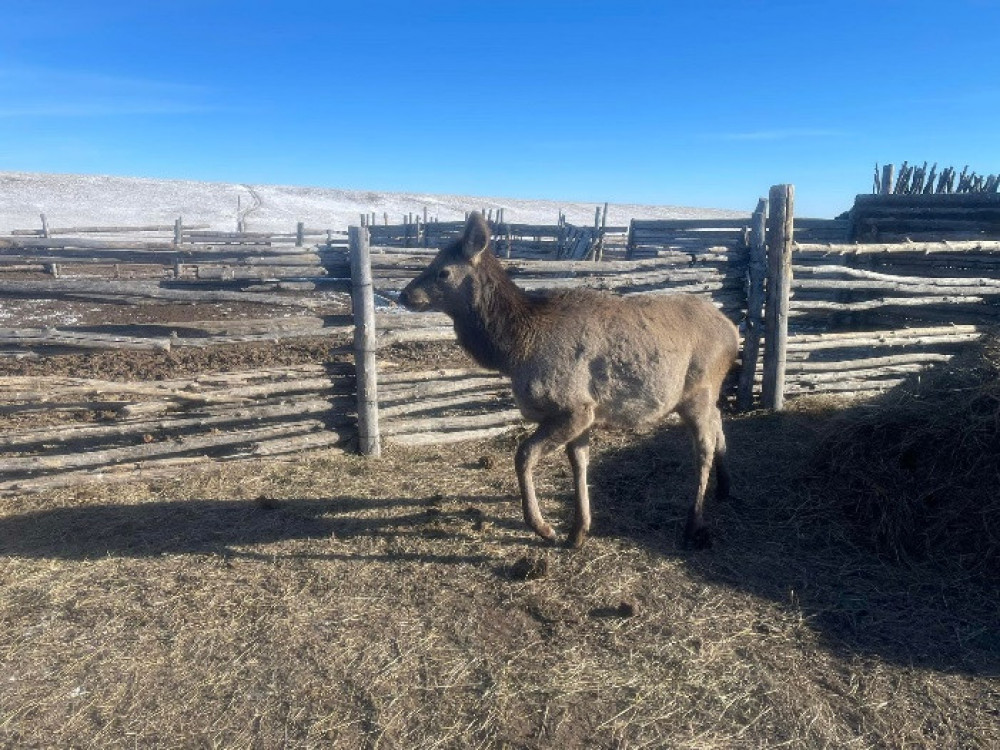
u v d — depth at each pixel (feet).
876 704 12.43
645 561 17.54
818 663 13.61
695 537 18.26
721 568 17.24
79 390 22.04
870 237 45.78
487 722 12.08
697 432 18.58
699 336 18.19
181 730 12.07
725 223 53.16
